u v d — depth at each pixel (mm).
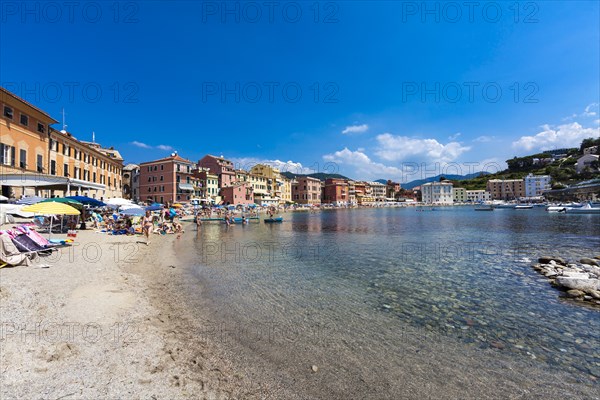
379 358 6117
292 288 11102
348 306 9211
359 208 138875
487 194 182250
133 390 4457
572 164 168750
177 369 5234
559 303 9508
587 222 44219
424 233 31594
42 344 5488
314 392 4914
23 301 7480
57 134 39562
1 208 21062
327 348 6488
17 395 4047
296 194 139750
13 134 31391
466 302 9648
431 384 5254
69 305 7617
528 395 5004
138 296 9141
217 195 89938
